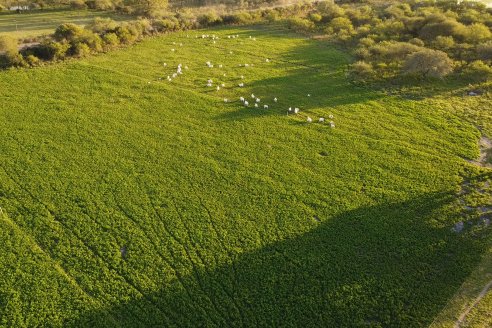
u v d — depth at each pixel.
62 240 38.25
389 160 48.72
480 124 55.53
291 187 44.81
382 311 33.28
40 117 53.72
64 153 48.06
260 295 34.31
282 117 56.19
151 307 33.28
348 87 64.81
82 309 32.94
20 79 62.00
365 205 42.69
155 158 48.06
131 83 62.81
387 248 38.16
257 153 49.44
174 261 36.94
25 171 45.28
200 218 40.97
